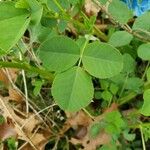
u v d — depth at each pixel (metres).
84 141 0.36
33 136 0.36
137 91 0.32
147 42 0.30
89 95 0.21
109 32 0.34
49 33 0.28
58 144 0.37
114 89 0.33
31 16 0.22
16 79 0.37
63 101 0.21
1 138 0.36
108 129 0.31
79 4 0.29
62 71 0.22
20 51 0.31
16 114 0.36
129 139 0.32
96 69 0.22
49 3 0.26
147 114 0.24
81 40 0.27
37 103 0.37
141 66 0.35
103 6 0.31
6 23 0.21
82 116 0.36
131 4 0.35
